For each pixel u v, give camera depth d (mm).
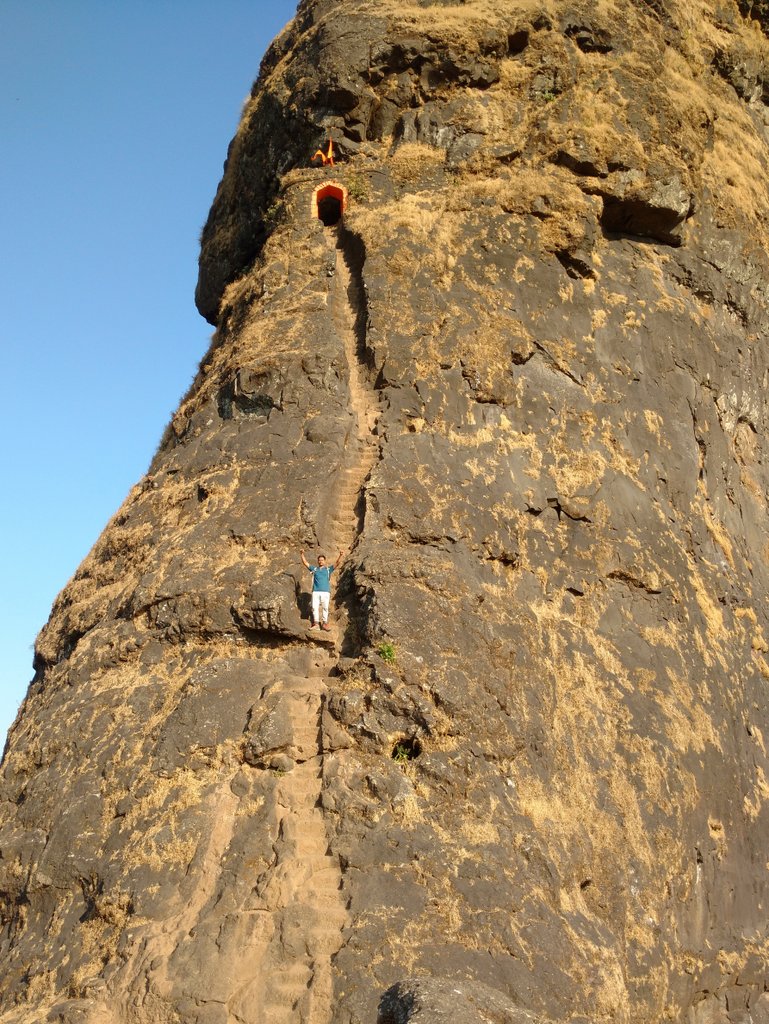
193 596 16844
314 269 21219
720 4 26531
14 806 16641
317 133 22797
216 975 12695
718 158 24438
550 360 20062
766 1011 16828
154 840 14359
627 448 20047
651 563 18953
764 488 23562
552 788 15406
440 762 14469
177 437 20844
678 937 15695
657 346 21469
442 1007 8539
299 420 18938
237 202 25625
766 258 24719
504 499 18125
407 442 18266
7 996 14039
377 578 16156
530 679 16266
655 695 17625
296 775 14789
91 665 17297
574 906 14320
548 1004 12836
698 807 17031
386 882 13352
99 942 13820
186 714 15523
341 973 12500
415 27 22547
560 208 21000
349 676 15383
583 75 22234
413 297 20109
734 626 20266
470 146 21766
